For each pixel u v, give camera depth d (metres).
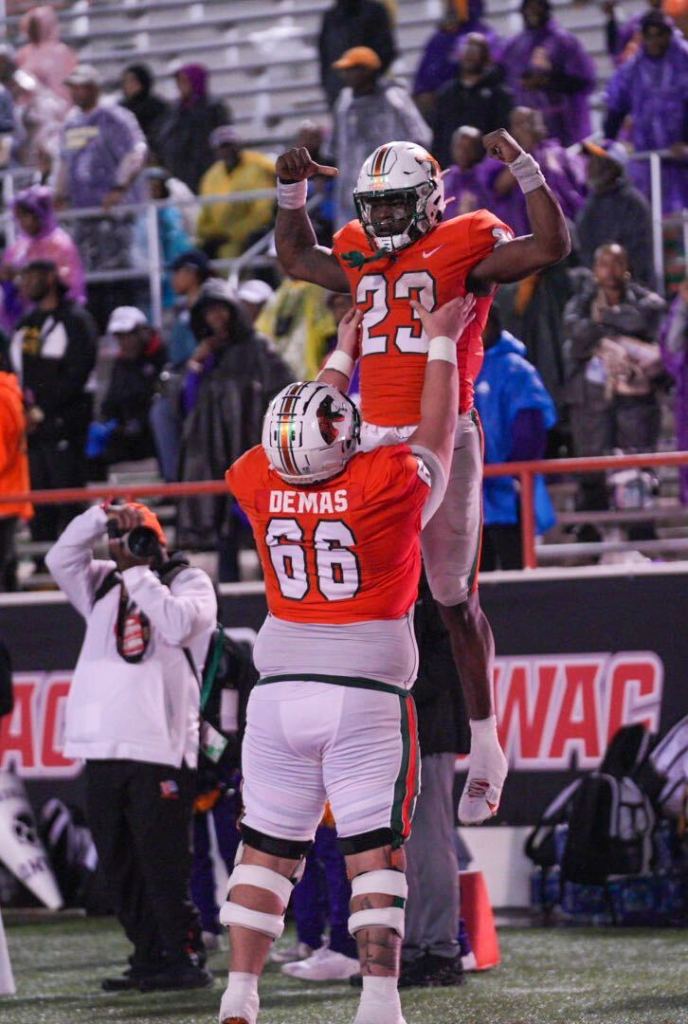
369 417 16.09
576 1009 19.50
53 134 49.59
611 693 28.47
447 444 15.25
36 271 35.00
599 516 32.19
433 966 21.42
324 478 14.77
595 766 28.39
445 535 16.58
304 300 35.97
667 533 35.97
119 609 23.03
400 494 14.62
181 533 32.28
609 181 35.56
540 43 40.19
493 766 17.53
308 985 22.77
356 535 14.70
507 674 29.02
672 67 39.06
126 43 63.09
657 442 32.66
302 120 57.69
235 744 24.69
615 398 32.41
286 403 14.74
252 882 15.31
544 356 34.53
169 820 22.27
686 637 28.22
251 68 59.56
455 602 16.94
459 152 35.28
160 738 22.30
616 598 28.64
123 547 22.59
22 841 30.66
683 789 27.55
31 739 31.09
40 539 36.00
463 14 42.44
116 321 37.75
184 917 22.39
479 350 16.66
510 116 36.53
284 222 17.73
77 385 35.00
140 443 37.72
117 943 26.84
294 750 15.10
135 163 43.50
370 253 16.34
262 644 15.34
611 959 23.50
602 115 48.44
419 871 21.56
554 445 35.00
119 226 43.22
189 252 38.00
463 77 38.28
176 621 22.27
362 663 14.88
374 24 42.72
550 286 34.56
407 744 14.98
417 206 15.84
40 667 31.22
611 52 46.19
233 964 15.28
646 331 32.62
